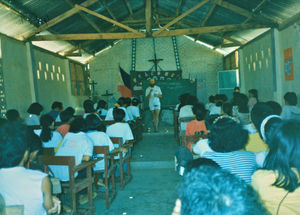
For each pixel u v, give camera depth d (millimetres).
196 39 14094
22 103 7973
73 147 3352
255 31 9930
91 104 5793
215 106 6508
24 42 8445
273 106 3252
